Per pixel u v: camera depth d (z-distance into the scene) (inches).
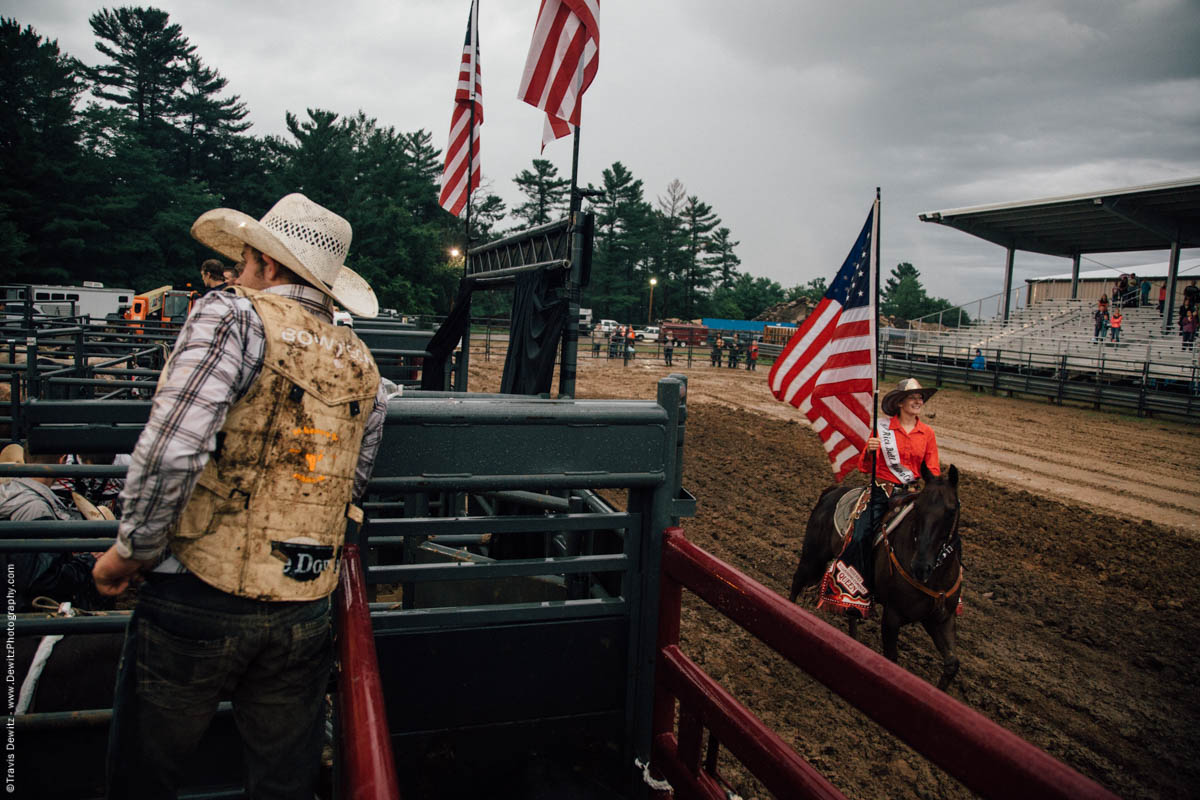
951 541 173.3
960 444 586.2
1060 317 1198.9
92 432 84.7
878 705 49.8
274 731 58.3
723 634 218.7
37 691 95.0
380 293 2240.4
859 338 191.5
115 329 442.3
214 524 52.7
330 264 62.2
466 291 241.0
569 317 149.1
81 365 286.7
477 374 946.7
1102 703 189.9
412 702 85.4
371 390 62.5
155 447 46.8
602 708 92.1
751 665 200.4
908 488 193.8
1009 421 715.4
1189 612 254.4
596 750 92.4
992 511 386.0
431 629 85.6
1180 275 1282.0
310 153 2397.9
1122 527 362.0
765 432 617.9
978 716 43.1
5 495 134.0
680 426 89.3
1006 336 1197.1
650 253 3836.1
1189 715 184.9
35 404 83.0
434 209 2913.4
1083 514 385.1
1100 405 814.5
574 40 143.3
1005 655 217.0
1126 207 940.0
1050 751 167.6
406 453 79.0
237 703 59.2
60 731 82.7
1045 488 444.5
